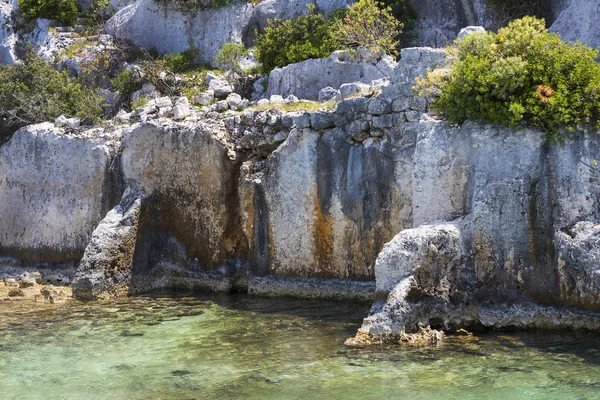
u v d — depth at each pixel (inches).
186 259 590.9
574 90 386.9
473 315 391.2
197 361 367.6
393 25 646.5
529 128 388.5
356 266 486.3
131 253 580.1
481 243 390.6
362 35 633.0
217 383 329.7
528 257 382.9
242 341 401.4
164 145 589.6
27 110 730.8
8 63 957.8
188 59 850.8
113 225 577.3
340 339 390.3
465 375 319.9
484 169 397.4
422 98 454.3
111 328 450.6
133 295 573.9
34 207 677.9
